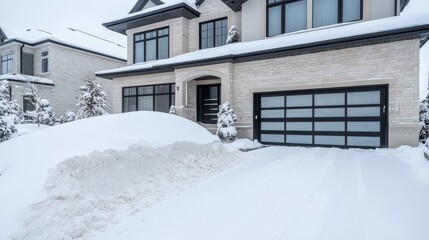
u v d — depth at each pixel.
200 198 4.07
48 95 19.52
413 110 7.86
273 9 11.43
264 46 10.01
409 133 7.90
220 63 11.03
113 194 3.90
